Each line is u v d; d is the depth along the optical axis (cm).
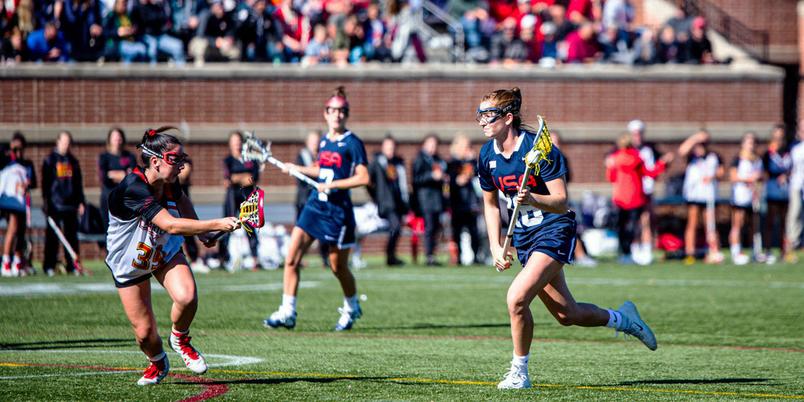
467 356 2684
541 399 2006
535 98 7894
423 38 8438
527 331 2114
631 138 6631
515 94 2138
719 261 6656
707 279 5366
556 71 7912
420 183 6556
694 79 8119
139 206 2009
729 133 8125
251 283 5094
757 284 5066
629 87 8038
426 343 2978
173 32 7556
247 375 2302
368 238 7631
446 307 4031
